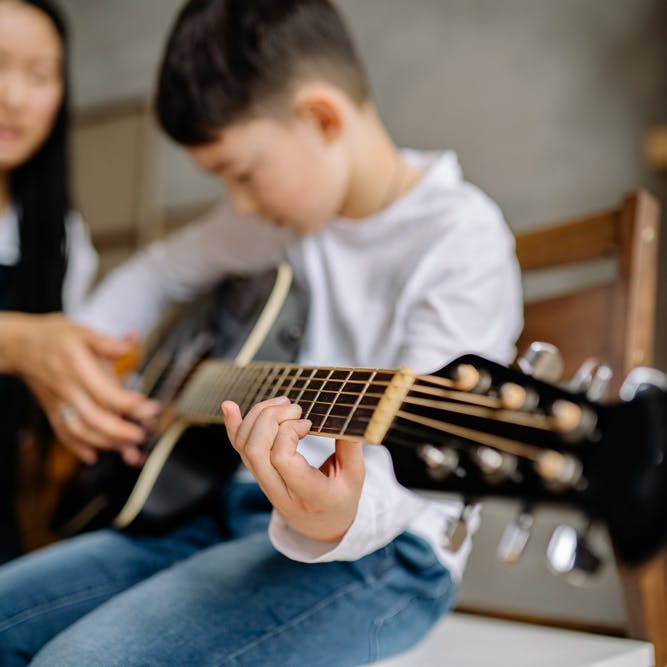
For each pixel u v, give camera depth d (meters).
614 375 0.97
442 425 0.62
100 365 1.17
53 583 0.93
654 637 0.91
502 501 0.59
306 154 1.01
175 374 1.14
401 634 0.85
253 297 1.09
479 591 2.13
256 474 0.66
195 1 1.06
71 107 1.54
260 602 0.79
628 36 2.21
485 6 2.39
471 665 0.82
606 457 0.54
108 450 1.17
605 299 1.01
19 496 1.39
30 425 1.39
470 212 1.00
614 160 2.19
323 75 1.03
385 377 0.65
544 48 2.30
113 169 2.65
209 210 2.62
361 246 1.07
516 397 0.57
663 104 2.14
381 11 2.52
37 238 1.52
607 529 0.53
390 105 2.48
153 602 0.79
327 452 0.97
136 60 2.85
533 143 2.29
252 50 1.00
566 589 2.04
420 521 0.91
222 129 1.00
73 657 0.73
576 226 1.06
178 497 1.01
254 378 0.87
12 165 1.48
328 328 1.09
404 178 1.08
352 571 0.84
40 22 1.43
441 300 0.95
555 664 0.82
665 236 2.07
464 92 2.39
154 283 1.36
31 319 1.20
